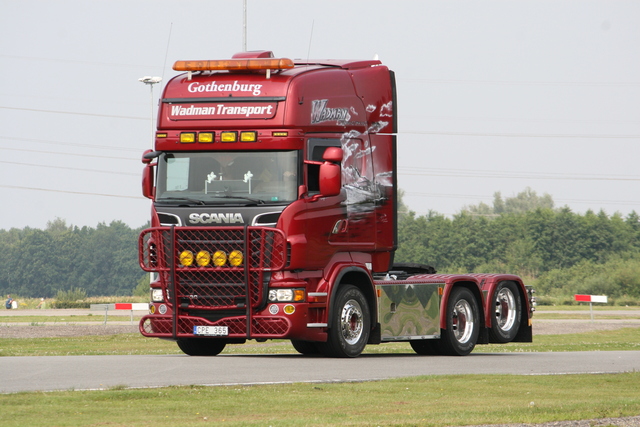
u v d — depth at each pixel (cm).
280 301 3997
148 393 2680
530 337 5147
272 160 4016
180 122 4112
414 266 4906
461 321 4775
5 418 2256
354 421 2291
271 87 4059
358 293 4266
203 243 4038
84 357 4031
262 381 3053
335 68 4334
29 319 11819
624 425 2289
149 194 4178
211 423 2238
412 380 3159
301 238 3991
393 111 4569
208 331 4050
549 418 2356
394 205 4525
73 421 2234
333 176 3966
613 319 12262
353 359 4122
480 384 3075
